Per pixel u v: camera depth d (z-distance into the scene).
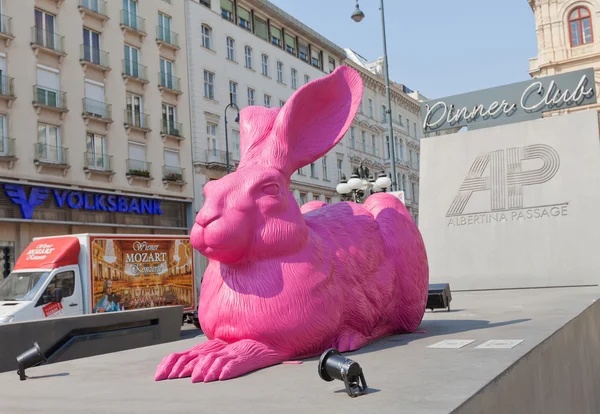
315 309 3.88
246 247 3.85
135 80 27.45
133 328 8.61
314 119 4.40
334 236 4.48
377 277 4.70
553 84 13.91
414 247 5.17
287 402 2.75
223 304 3.91
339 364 2.86
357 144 44.28
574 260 11.75
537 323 5.17
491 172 13.00
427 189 13.73
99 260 13.05
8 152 21.97
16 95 22.34
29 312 11.25
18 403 3.19
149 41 28.61
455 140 13.62
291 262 3.88
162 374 3.69
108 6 26.59
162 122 28.91
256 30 36.75
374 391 2.84
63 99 24.05
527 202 12.45
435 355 3.82
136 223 27.42
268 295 3.80
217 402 2.85
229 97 33.50
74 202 24.33
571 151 12.17
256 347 3.77
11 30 22.41
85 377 4.03
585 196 11.85
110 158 25.97
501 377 3.02
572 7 37.97
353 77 4.47
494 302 8.79
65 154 23.92
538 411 3.64
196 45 31.33
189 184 30.14
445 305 7.71
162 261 15.03
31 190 22.67
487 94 14.75
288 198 4.00
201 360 3.62
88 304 12.61
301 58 41.09
